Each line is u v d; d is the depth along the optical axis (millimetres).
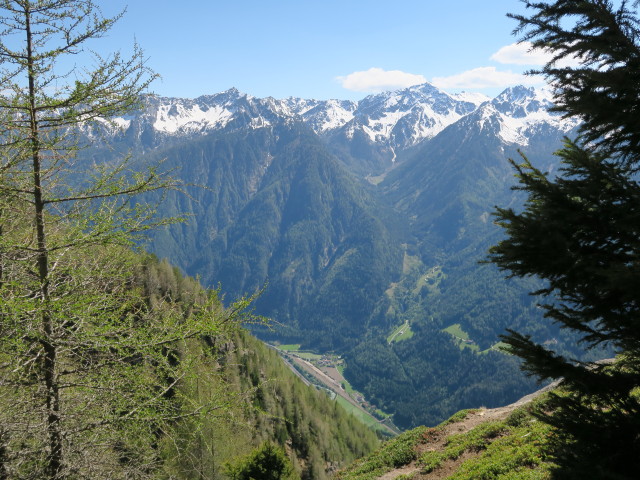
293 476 21406
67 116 7652
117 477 8641
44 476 8391
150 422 8508
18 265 8180
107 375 8281
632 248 5746
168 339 8570
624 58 5523
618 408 6098
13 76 7195
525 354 6559
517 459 15484
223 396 9359
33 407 8383
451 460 20328
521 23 6445
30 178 7980
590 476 5480
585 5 5449
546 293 6805
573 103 5809
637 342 5973
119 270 9016
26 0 7164
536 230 5848
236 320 9266
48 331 8484
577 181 6000
